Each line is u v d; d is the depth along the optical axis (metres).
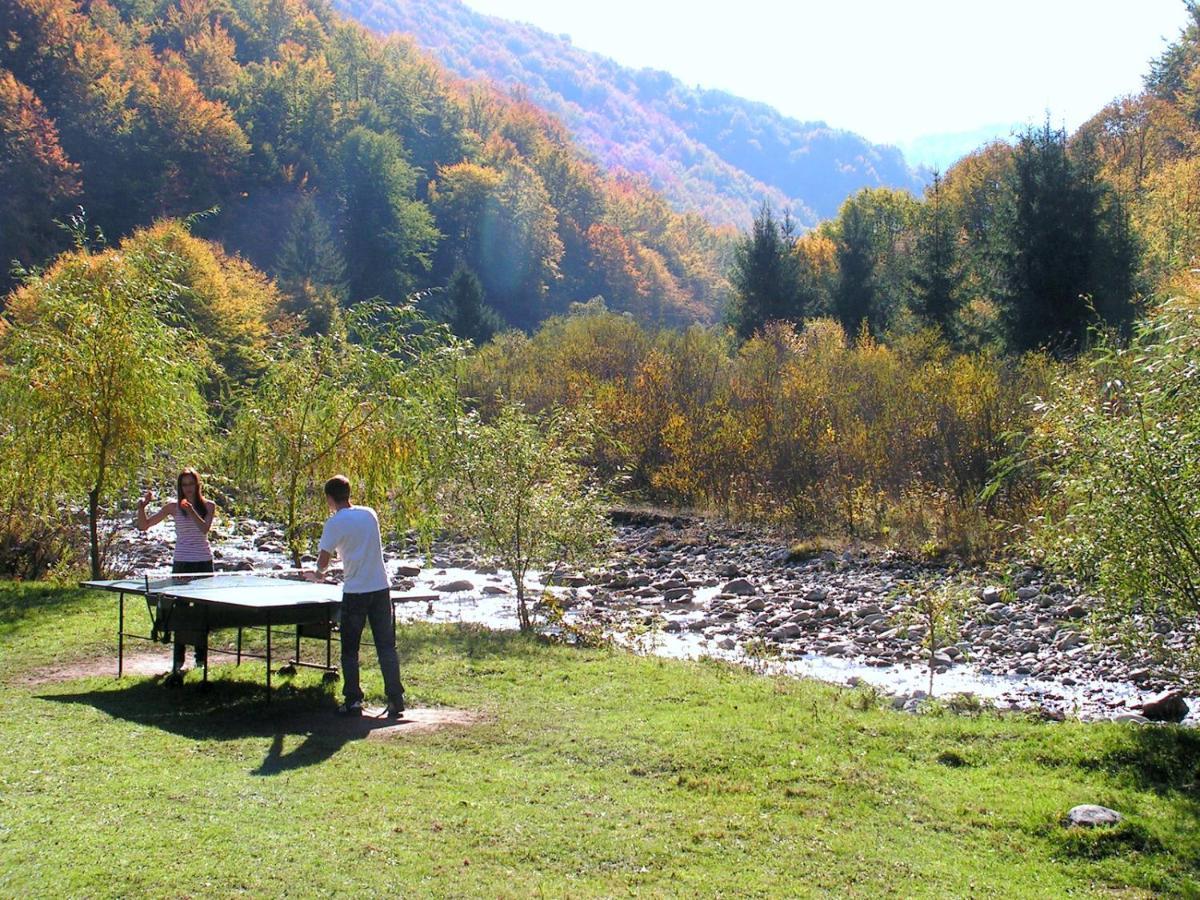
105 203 77.81
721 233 180.12
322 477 16.11
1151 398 8.57
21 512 17.48
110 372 15.59
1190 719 10.77
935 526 22.80
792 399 27.94
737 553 23.28
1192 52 54.16
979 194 60.94
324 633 9.76
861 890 5.66
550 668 11.02
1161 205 41.72
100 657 11.21
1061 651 14.46
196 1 113.56
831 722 8.96
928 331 37.00
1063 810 6.82
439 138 120.69
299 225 76.06
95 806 6.41
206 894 5.25
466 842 6.08
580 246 119.31
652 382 31.97
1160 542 8.28
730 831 6.43
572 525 14.88
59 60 81.31
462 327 65.19
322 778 7.16
